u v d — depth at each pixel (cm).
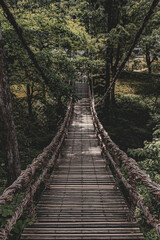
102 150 614
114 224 283
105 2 1353
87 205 341
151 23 1293
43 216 310
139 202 239
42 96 1036
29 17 591
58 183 437
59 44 715
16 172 536
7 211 327
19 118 869
